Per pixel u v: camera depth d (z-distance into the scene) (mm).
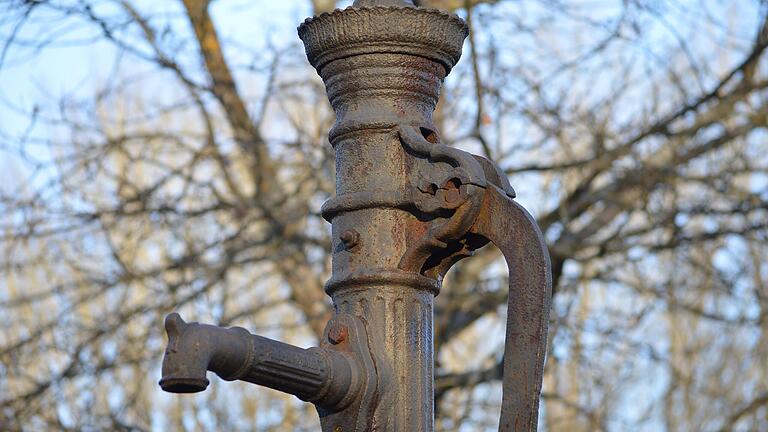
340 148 3121
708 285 10539
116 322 9680
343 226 3068
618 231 9734
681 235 10234
